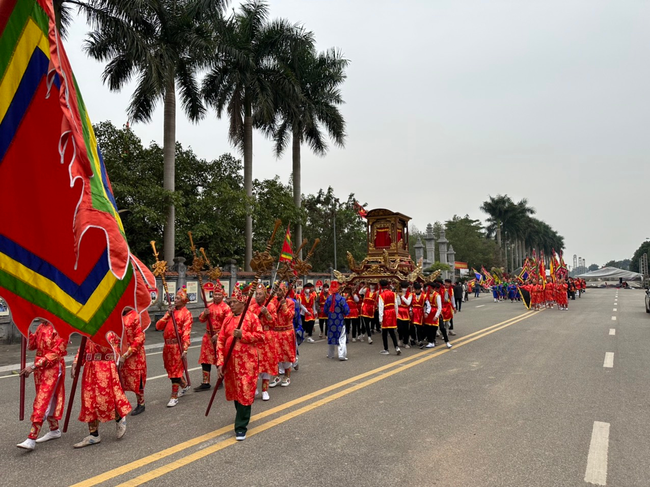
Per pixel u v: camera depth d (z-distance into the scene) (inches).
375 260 628.7
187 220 792.3
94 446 190.5
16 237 156.9
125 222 767.1
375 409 235.3
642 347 425.7
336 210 1432.1
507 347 434.6
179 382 260.1
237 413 196.2
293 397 263.3
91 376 191.8
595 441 186.5
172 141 737.6
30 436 187.0
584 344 446.0
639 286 2982.3
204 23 771.4
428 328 445.1
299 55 999.6
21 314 159.2
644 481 150.7
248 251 879.7
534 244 3634.4
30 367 192.2
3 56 143.3
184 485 151.2
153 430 209.9
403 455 174.1
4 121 146.6
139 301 187.5
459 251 2662.4
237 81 865.5
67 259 167.9
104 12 648.4
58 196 159.0
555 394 260.4
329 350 395.5
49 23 136.4
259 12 946.7
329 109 1061.8
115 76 754.8
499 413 225.8
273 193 991.0
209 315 294.0
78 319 170.7
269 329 264.1
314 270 1402.6
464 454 174.4
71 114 139.3
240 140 954.7
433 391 270.8
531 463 165.3
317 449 181.5
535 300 946.7
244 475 158.2
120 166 751.1
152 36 732.0
